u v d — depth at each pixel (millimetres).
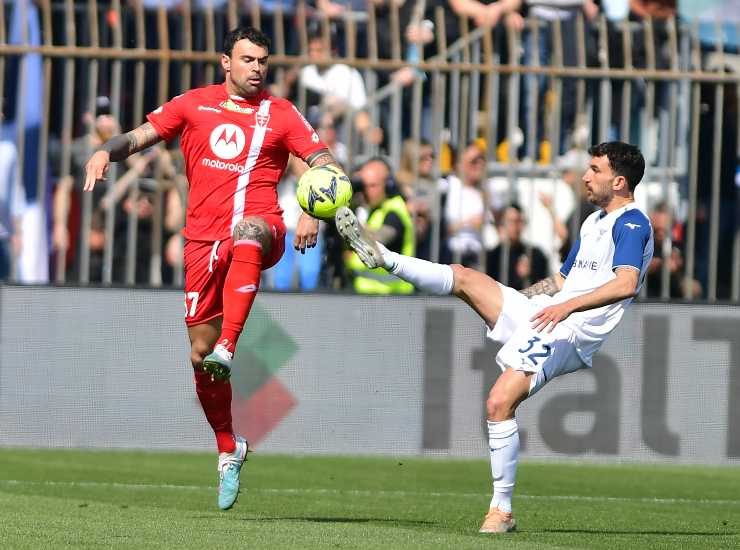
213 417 22422
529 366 21469
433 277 21766
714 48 39531
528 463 35531
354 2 40188
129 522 20531
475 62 38156
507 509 21297
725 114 36812
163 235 36281
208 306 22188
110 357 35531
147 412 35656
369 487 29875
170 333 35594
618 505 27234
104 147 21250
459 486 30609
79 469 31609
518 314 21938
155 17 37500
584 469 34594
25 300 35406
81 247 35781
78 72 35906
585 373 35906
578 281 22156
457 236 36250
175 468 32406
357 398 35844
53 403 35531
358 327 35781
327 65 35531
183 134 21859
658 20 39500
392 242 35438
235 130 21531
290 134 21625
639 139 37219
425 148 35938
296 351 35781
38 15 37250
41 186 35500
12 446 35500
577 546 18797
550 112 36156
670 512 26047
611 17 40781
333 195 21203
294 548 17312
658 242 36875
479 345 35969
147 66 35906
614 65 36906
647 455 36031
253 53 21297
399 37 38625
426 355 35875
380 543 18125
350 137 35656
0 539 17719
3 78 35406
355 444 35875
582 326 21766
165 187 35969
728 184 37000
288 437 35781
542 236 36312
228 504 22391
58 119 36219
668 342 35969
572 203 36250
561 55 36094
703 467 35781
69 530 19062
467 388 35969
